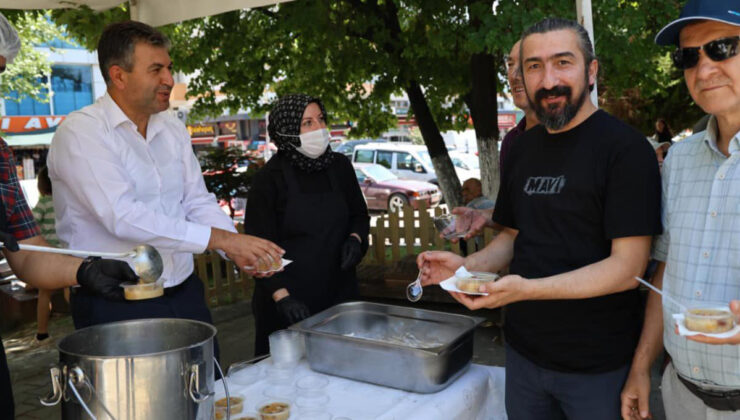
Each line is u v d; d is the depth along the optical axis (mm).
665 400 2012
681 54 1762
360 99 9156
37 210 6227
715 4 1632
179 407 1580
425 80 7730
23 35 13211
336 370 2316
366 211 3539
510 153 2359
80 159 2408
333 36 6828
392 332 2562
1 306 6965
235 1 4148
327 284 3205
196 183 2977
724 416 1768
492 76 7359
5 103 26875
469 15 6164
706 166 1811
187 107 15719
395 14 7621
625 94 10094
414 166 18219
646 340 2088
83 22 6168
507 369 2338
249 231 3201
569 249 2076
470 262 2369
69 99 29109
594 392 2082
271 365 2533
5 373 2154
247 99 9016
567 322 2088
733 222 1688
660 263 2107
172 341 1892
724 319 1456
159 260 1969
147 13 4699
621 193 1933
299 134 3146
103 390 1524
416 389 2146
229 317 6816
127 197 2438
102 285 1927
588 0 3270
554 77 1991
